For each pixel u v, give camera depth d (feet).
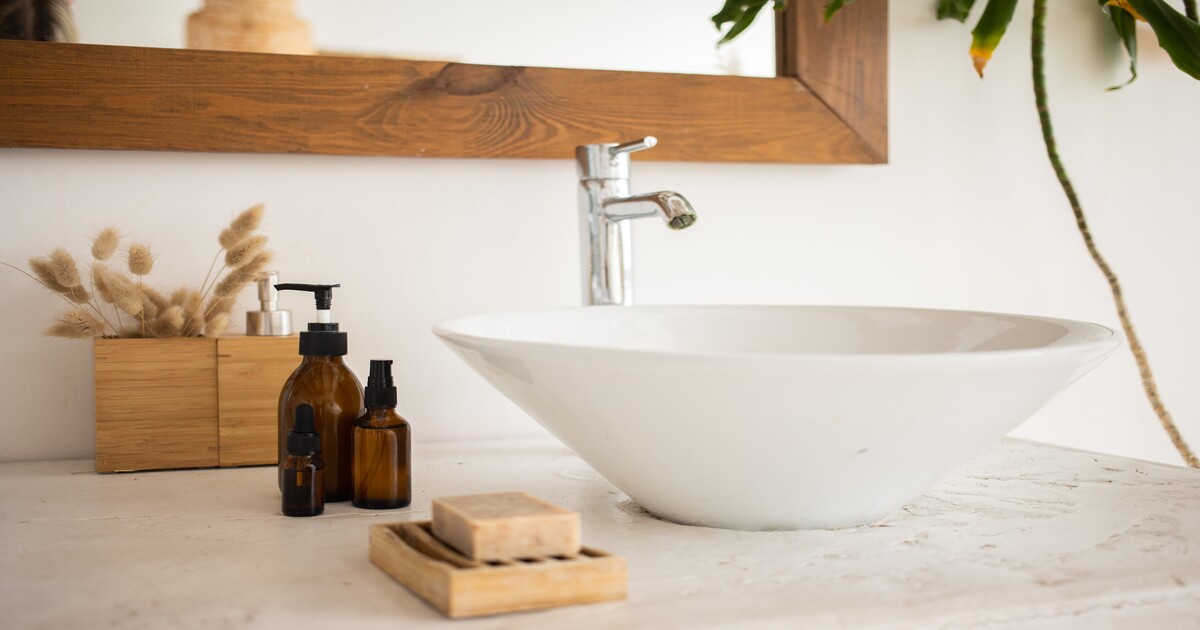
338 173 3.89
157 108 3.61
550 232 4.15
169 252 3.72
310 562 2.19
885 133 4.43
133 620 1.81
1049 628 1.94
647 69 4.19
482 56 4.00
